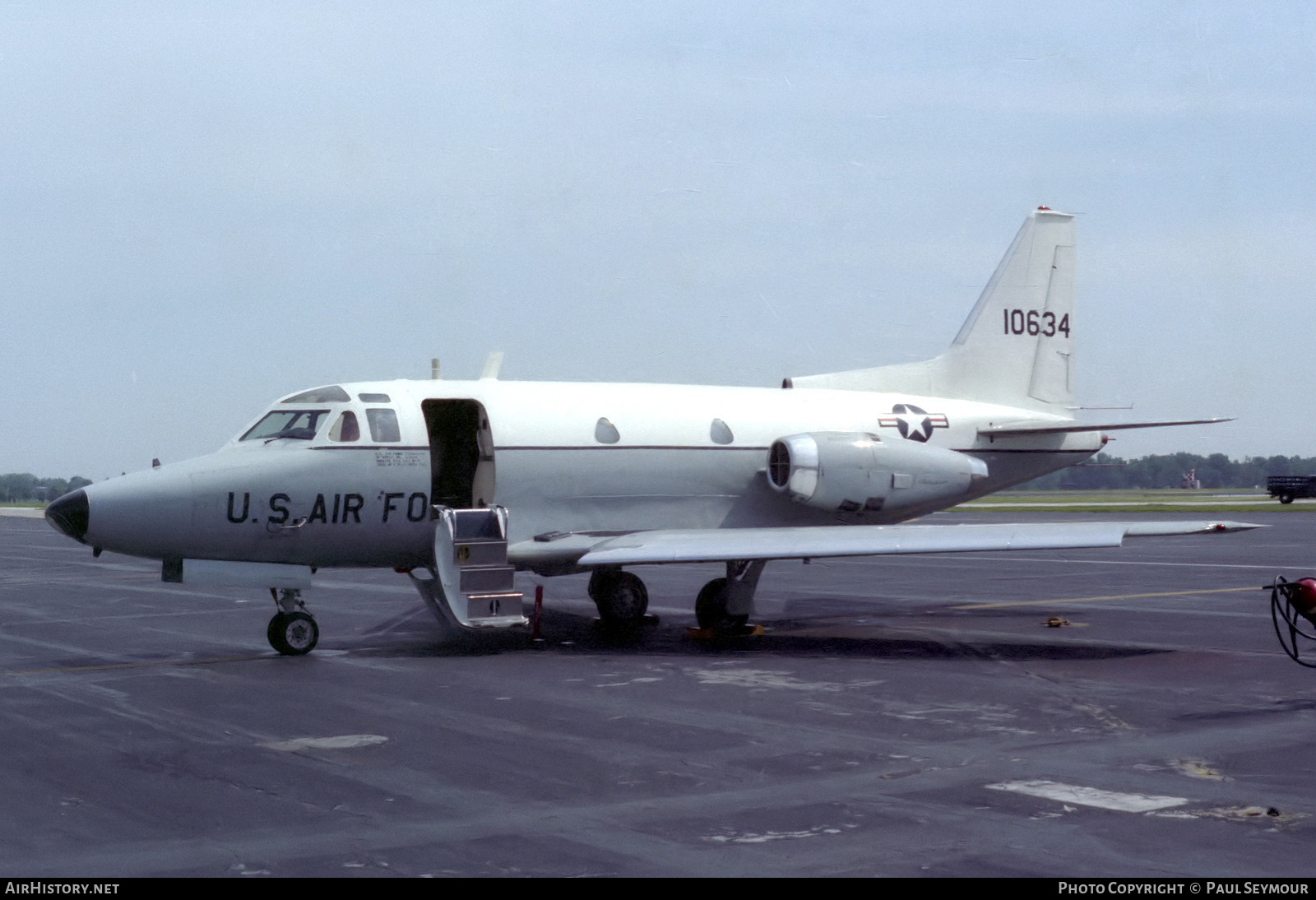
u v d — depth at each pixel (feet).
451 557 50.85
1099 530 49.70
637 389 61.00
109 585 88.79
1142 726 34.32
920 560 109.29
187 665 47.75
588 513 57.41
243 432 53.21
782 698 39.11
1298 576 86.69
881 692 40.11
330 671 45.60
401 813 25.49
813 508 61.67
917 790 27.22
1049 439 69.41
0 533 188.34
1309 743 31.99
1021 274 71.61
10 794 27.20
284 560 51.70
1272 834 23.77
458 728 34.32
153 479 49.14
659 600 74.13
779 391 64.95
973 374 70.38
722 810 25.66
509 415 56.03
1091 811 25.44
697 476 59.88
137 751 31.55
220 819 25.14
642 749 31.42
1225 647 50.52
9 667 47.39
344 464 51.78
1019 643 52.70
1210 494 417.49
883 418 64.95
